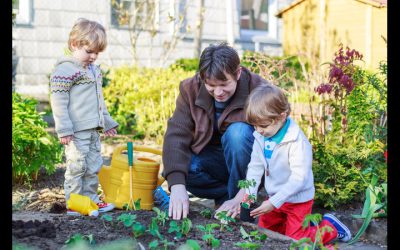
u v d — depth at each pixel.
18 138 4.36
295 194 3.23
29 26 10.56
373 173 3.60
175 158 3.50
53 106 3.67
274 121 3.18
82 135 3.80
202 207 3.80
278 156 3.27
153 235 2.87
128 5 11.61
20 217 3.21
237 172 3.58
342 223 3.34
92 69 3.92
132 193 3.66
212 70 3.19
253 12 14.09
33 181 4.71
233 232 3.05
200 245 2.79
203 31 12.52
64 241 2.71
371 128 4.32
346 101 4.41
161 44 11.95
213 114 3.63
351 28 10.49
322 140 4.49
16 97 4.90
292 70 6.90
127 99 7.79
